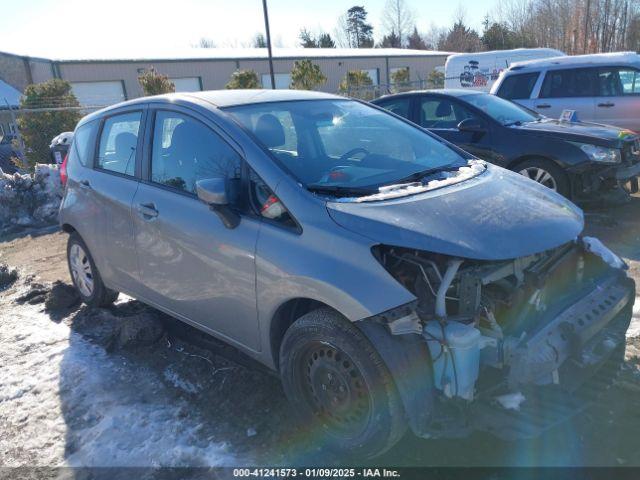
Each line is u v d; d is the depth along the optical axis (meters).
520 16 47.09
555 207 3.19
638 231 6.32
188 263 3.46
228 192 3.04
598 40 35.03
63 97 18.12
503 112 7.61
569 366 2.83
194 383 3.68
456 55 19.58
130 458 3.00
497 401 2.61
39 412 3.50
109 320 4.79
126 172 4.08
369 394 2.59
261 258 2.95
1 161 18.72
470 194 3.06
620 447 2.80
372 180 3.24
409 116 8.15
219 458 2.93
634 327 3.93
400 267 2.69
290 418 3.23
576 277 3.23
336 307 2.62
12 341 4.53
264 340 3.11
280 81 37.12
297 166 3.15
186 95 3.81
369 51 45.81
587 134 6.70
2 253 7.55
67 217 4.76
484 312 2.67
